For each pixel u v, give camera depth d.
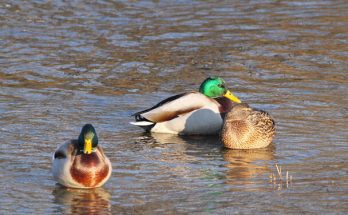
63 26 24.39
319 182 12.29
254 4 27.22
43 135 15.02
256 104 17.25
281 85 18.80
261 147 14.47
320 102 17.36
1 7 26.22
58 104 17.30
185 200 11.53
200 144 14.95
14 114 16.44
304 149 14.23
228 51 21.84
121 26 24.50
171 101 15.71
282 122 15.94
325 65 20.52
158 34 23.59
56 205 11.39
